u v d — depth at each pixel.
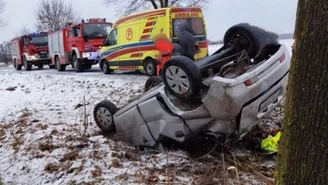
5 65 43.09
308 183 2.05
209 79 4.96
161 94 5.30
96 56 19.98
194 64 4.76
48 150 5.79
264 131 5.42
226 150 5.20
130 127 5.94
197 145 5.47
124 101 9.61
